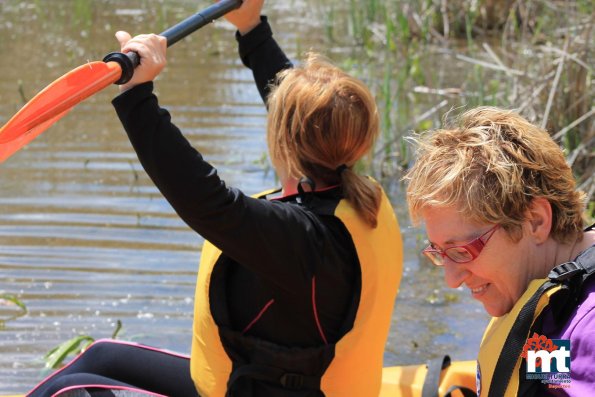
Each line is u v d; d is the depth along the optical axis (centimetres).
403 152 606
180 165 230
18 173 581
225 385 255
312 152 256
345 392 255
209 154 611
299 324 250
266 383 253
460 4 937
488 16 944
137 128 232
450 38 929
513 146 189
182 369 286
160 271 463
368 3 957
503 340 196
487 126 193
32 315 419
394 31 907
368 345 257
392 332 412
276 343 252
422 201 192
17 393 358
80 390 263
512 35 852
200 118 684
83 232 502
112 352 290
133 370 287
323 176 259
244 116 691
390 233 264
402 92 743
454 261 195
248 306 251
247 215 233
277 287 246
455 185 188
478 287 199
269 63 324
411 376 334
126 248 486
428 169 192
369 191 256
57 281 450
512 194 186
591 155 552
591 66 587
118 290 443
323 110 254
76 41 907
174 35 269
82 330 407
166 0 1111
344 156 258
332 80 259
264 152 617
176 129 234
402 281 462
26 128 227
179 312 425
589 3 697
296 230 241
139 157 234
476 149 189
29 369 376
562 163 193
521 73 629
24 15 1023
